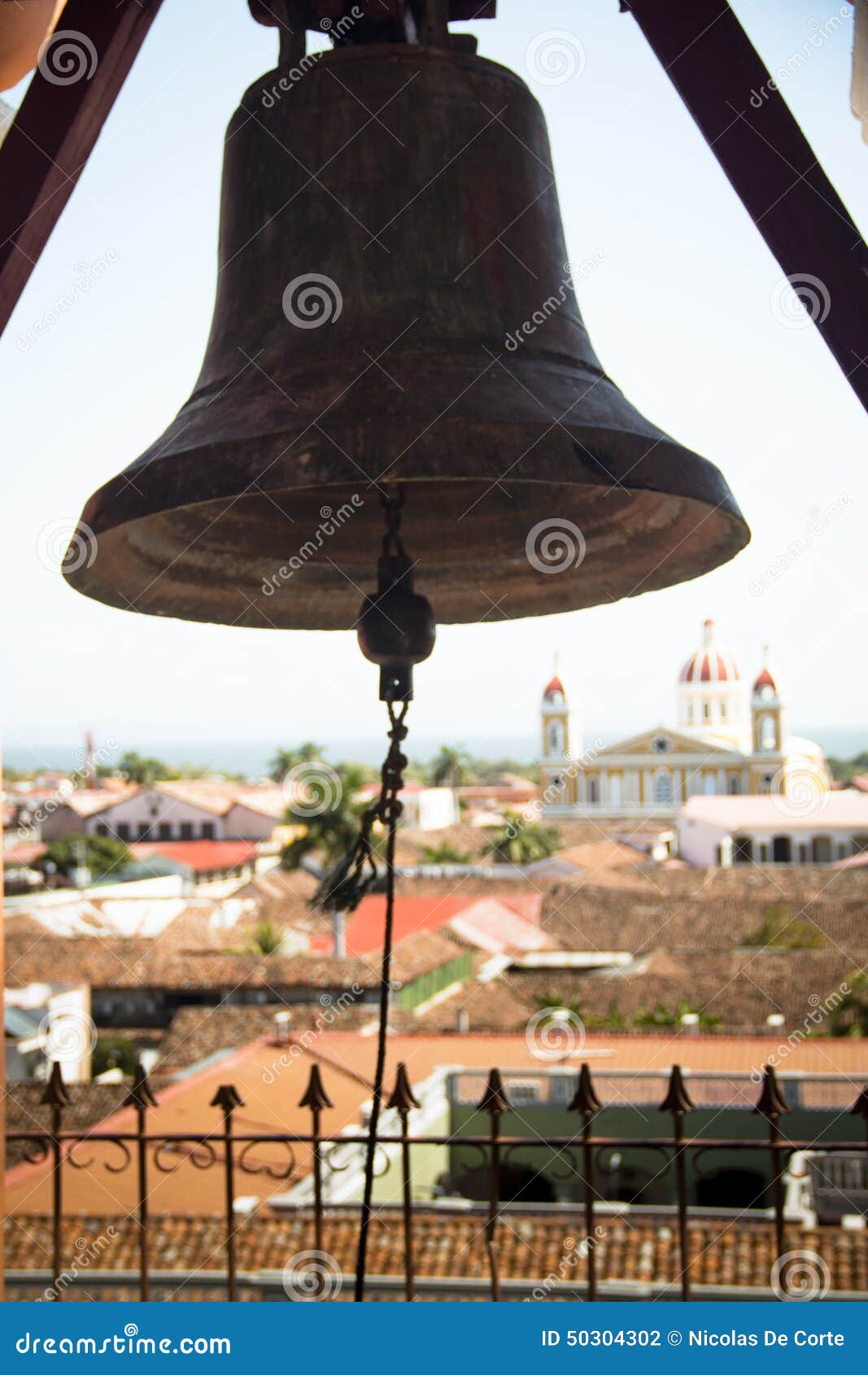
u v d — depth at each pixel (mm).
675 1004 34312
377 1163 15219
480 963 39969
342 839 47438
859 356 2396
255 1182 14203
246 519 3391
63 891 48312
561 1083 19859
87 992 37625
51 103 2594
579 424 2533
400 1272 12547
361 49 2809
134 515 2521
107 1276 12242
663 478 2543
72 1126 17734
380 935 41312
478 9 3057
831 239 2414
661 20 2488
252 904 45344
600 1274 12742
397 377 2572
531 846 63000
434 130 2801
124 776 77375
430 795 74000
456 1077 20031
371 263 2756
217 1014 28125
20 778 65062
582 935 47719
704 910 49844
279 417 2525
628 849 72688
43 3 2377
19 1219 13188
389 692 2898
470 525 3518
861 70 2742
